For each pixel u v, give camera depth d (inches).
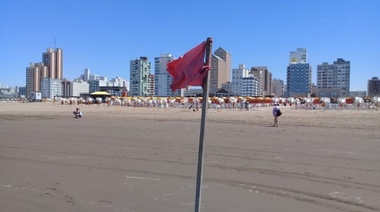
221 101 2357.3
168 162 432.1
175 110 1980.8
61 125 952.9
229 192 300.8
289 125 921.5
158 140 632.4
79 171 382.6
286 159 446.0
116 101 2915.8
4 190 305.0
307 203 270.1
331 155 471.5
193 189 311.7
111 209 256.8
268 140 621.6
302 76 7308.1
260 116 1330.0
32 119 1208.8
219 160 442.6
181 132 762.8
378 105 2034.9
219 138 651.5
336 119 1132.5
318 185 322.3
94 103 3491.6
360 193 296.0
